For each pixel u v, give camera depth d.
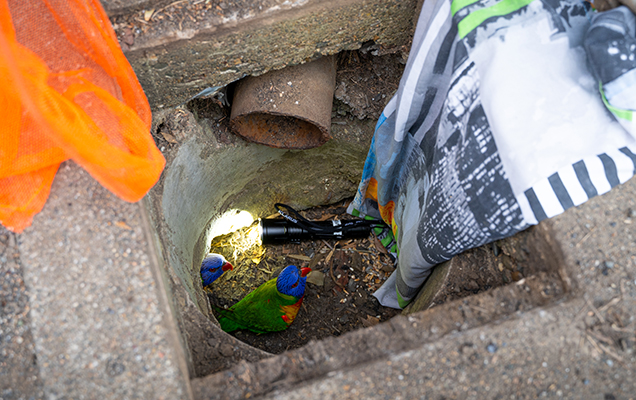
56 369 1.21
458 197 1.58
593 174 1.31
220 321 2.73
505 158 1.36
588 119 1.32
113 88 1.47
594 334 1.26
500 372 1.23
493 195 1.43
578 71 1.33
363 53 2.37
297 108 2.11
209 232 2.84
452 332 1.29
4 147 1.26
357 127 2.68
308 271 2.80
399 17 1.93
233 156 2.54
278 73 2.09
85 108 1.32
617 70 1.23
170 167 2.05
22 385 1.28
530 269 1.50
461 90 1.52
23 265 1.30
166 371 1.21
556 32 1.37
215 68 1.89
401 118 1.86
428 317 1.33
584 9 1.38
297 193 3.16
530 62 1.36
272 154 2.73
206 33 1.72
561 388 1.22
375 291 2.94
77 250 1.31
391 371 1.23
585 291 1.30
